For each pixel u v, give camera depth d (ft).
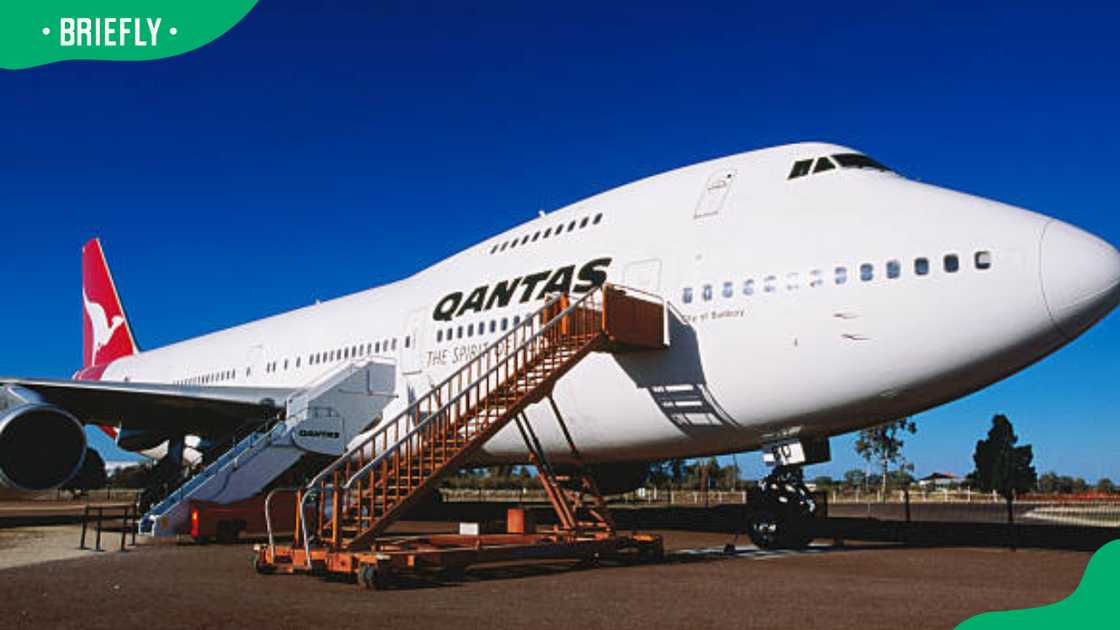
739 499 164.25
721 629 23.71
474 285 60.49
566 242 55.83
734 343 45.50
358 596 30.25
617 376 49.75
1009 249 40.40
